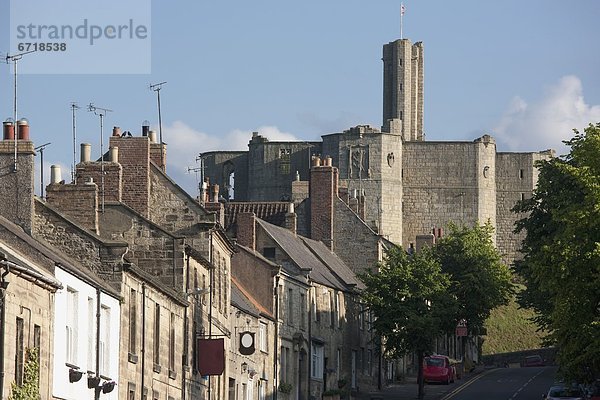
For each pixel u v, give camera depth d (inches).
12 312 2728.8
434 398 7165.4
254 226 6796.3
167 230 4522.6
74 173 4500.5
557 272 4301.2
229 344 5177.2
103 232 4298.7
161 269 4291.3
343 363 7367.1
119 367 3595.0
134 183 4645.7
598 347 4202.8
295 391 6412.4
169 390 4175.7
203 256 4704.7
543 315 5920.3
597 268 4197.8
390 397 7204.7
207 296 4736.7
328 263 7706.7
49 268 3004.4
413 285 7362.2
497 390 7623.0
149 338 3917.3
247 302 5748.0
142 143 4658.0
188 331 4446.4
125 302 3668.8
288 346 6304.1
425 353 7288.4
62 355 3088.1
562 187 5585.6
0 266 2628.0
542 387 7765.8
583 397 5265.8
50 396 2977.4
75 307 3211.1
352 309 7578.7
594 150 4436.5
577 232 4315.9
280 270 6102.4
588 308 4291.3
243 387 5447.8
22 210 3560.5
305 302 6633.9
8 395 2694.4
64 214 3740.2
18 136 3614.7
